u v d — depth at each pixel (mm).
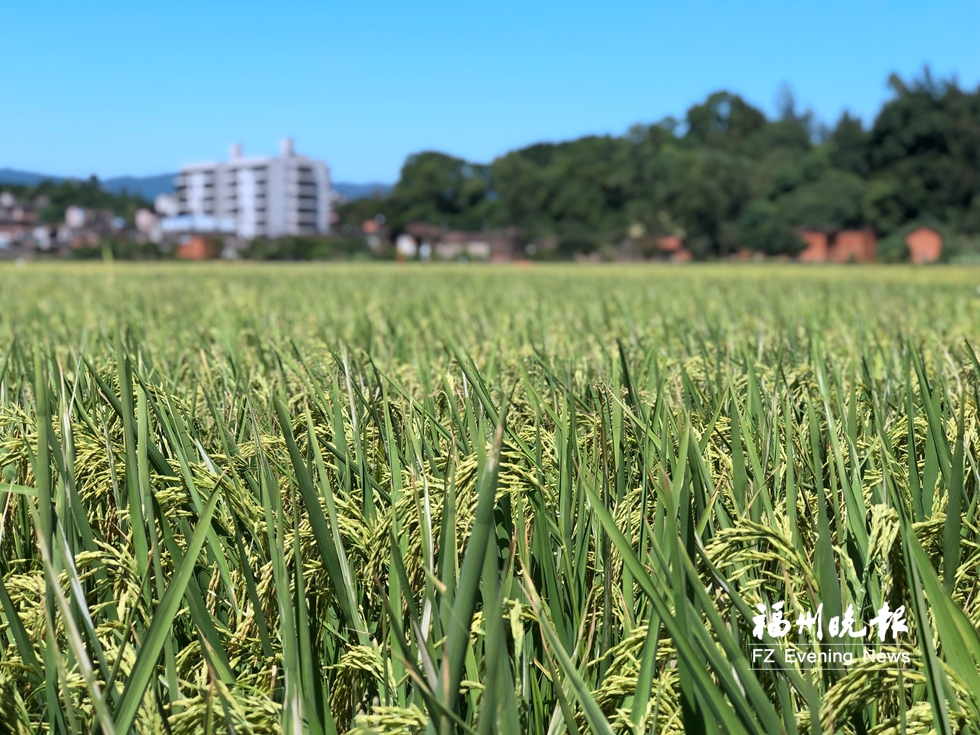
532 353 5254
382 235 167375
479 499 1704
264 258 117312
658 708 1681
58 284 23375
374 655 1879
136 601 1958
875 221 107125
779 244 113000
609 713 1832
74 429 2658
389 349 6285
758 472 2340
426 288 21141
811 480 2559
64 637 1982
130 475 2162
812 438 2402
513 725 1681
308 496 1968
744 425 2682
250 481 2482
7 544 2555
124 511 2287
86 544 2174
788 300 14695
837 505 2326
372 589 2145
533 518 2293
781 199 119188
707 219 119688
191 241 131000
